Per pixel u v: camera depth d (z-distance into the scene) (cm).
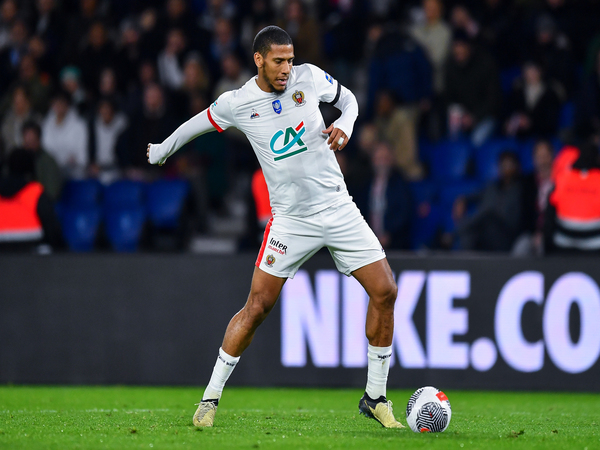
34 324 2945
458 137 4166
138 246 3900
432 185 3953
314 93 1717
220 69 4684
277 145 1716
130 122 4188
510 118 4241
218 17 4934
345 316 2877
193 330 2925
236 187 4378
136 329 2934
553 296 2834
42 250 3225
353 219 1745
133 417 1978
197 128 1772
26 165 3222
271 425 1833
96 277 2948
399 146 4034
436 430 1720
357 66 4641
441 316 2866
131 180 4012
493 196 3522
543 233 3167
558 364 2828
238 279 2923
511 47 4562
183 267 2941
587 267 2823
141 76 4606
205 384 2906
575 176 3116
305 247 1755
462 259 2867
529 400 2644
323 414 2123
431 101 4272
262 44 1652
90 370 2933
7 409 2252
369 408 1817
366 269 1747
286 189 1734
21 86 4459
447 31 4412
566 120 4219
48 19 5128
